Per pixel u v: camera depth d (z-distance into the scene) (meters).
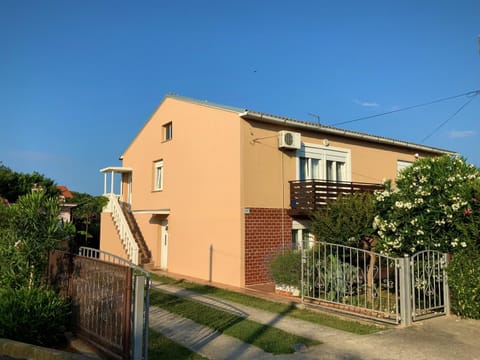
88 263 6.73
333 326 7.80
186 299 10.71
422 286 8.25
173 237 16.86
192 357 6.09
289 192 14.52
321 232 10.88
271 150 14.20
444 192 9.05
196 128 15.80
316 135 15.75
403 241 9.47
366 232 10.30
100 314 6.24
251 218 13.40
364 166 17.50
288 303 10.05
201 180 15.29
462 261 8.30
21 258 7.66
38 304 6.64
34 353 5.58
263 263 13.47
